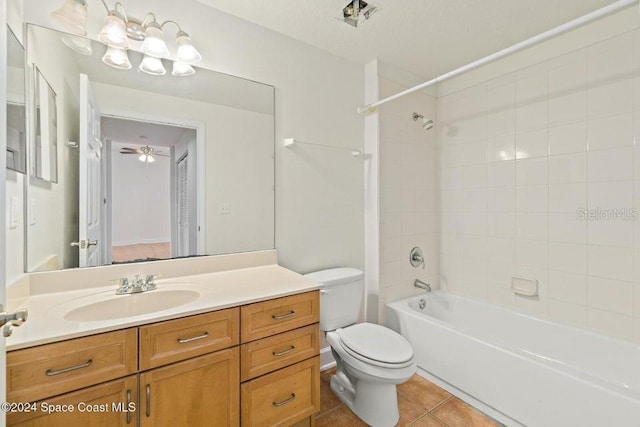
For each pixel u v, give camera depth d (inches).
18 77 43.0
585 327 71.0
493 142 88.5
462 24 69.6
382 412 60.3
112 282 53.9
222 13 64.7
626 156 64.5
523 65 81.3
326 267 82.0
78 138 52.1
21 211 44.9
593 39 68.6
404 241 94.2
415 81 97.0
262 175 71.3
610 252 67.1
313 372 54.7
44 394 33.0
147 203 58.9
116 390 37.1
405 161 94.3
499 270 87.8
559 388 53.2
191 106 62.6
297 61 75.9
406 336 82.7
